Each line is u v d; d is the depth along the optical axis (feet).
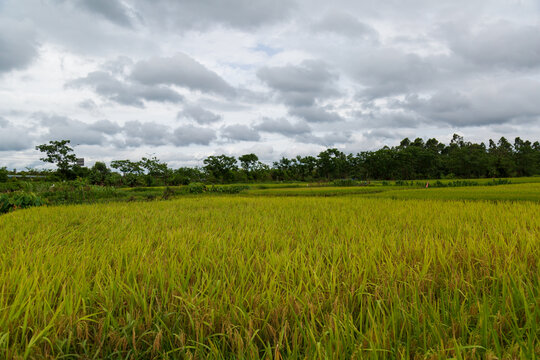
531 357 5.57
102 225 22.17
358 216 25.27
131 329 6.89
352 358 5.53
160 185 191.52
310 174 334.03
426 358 5.55
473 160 303.89
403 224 21.08
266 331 6.96
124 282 9.37
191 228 20.25
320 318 7.55
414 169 347.97
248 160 301.84
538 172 300.81
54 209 34.04
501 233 16.49
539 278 8.95
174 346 6.82
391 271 9.70
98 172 195.42
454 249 12.75
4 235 17.94
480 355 6.06
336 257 11.66
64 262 11.10
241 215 27.40
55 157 191.42
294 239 16.69
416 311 7.05
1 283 8.97
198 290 8.54
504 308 7.39
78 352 6.63
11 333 6.56
